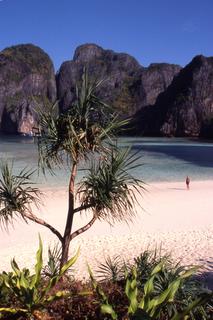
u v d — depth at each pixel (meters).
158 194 27.27
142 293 4.82
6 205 6.68
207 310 4.95
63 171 37.28
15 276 4.77
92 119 6.46
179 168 45.81
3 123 169.50
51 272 6.60
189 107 139.50
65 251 6.83
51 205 22.70
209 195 27.16
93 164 6.60
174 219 19.30
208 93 142.50
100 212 6.68
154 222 18.47
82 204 6.68
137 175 38.78
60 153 6.72
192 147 84.94
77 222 18.58
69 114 6.52
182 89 151.12
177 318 3.81
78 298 4.57
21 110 156.88
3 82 179.50
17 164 45.00
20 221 18.30
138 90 183.00
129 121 6.60
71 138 6.37
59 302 4.49
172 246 14.15
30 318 4.27
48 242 15.17
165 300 4.05
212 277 9.96
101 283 5.27
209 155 65.19
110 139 6.48
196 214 20.67
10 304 4.41
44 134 6.54
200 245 14.24
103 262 12.07
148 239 15.25
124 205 6.51
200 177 38.19
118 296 4.62
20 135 148.38
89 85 6.46
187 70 157.75
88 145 6.51
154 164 49.78
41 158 6.58
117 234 16.00
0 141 103.06
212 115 139.12
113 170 6.37
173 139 123.69
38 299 4.32
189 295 5.11
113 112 6.48
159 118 146.88
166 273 5.29
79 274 10.70
